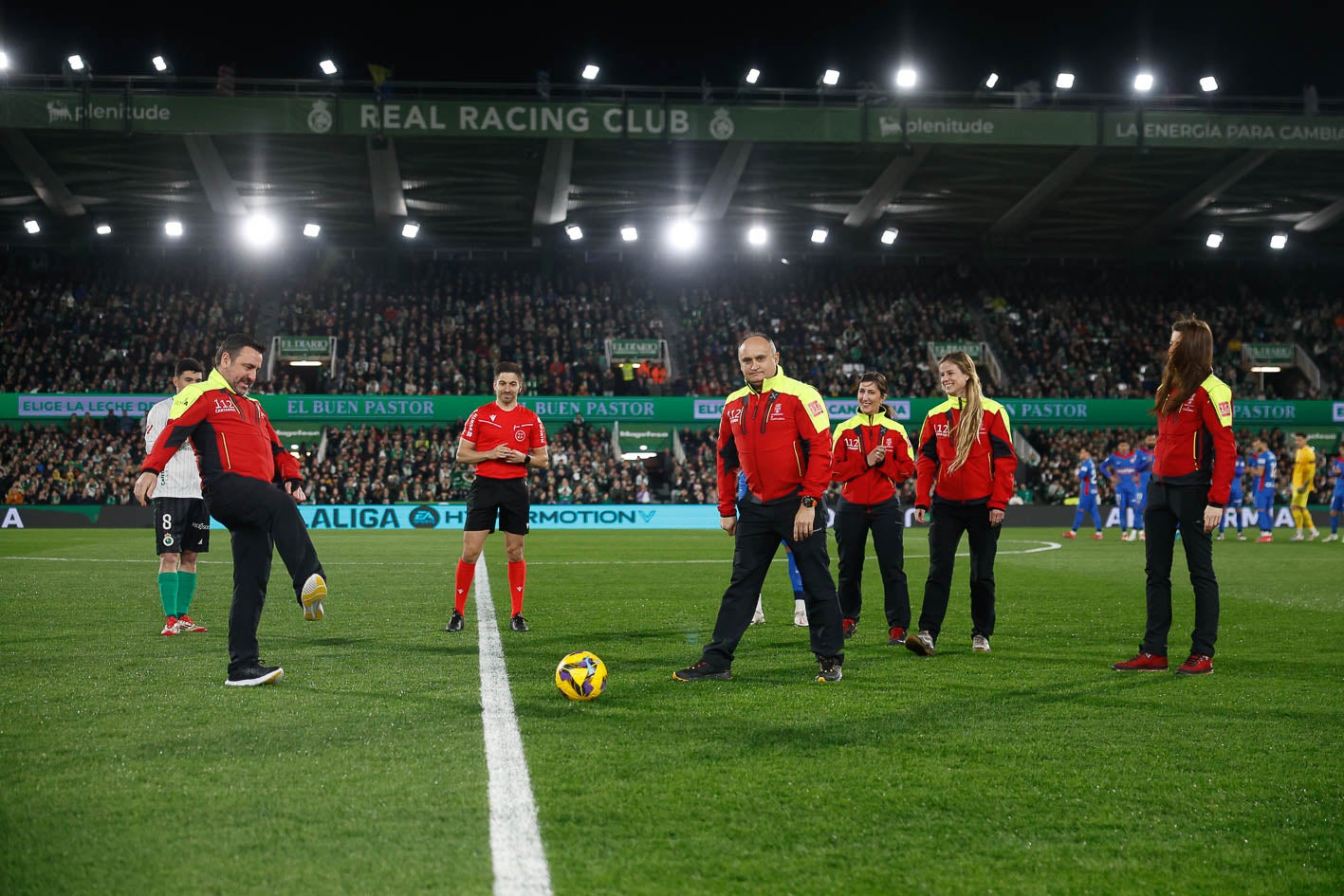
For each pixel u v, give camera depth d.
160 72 25.55
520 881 2.70
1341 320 37.22
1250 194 33.06
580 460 30.08
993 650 6.66
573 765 3.72
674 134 26.53
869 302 37.59
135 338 32.69
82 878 2.71
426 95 26.12
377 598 9.41
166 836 2.99
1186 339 5.90
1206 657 5.83
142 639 6.74
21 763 3.70
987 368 36.12
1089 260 39.47
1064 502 30.69
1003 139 27.00
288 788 3.42
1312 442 33.47
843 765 3.79
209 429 5.17
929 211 34.97
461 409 31.84
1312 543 19.66
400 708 4.62
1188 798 3.47
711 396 33.06
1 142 27.17
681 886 2.69
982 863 2.89
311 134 25.38
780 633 7.37
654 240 37.97
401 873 2.74
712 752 3.93
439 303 36.03
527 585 10.98
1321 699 5.10
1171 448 5.96
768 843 3.00
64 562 13.71
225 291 35.59
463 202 33.19
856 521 7.32
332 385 32.25
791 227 37.03
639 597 9.77
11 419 29.97
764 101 26.97
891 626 7.09
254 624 5.19
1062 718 4.62
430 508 27.58
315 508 27.17
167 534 7.13
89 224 34.72
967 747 4.07
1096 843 3.06
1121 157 29.89
